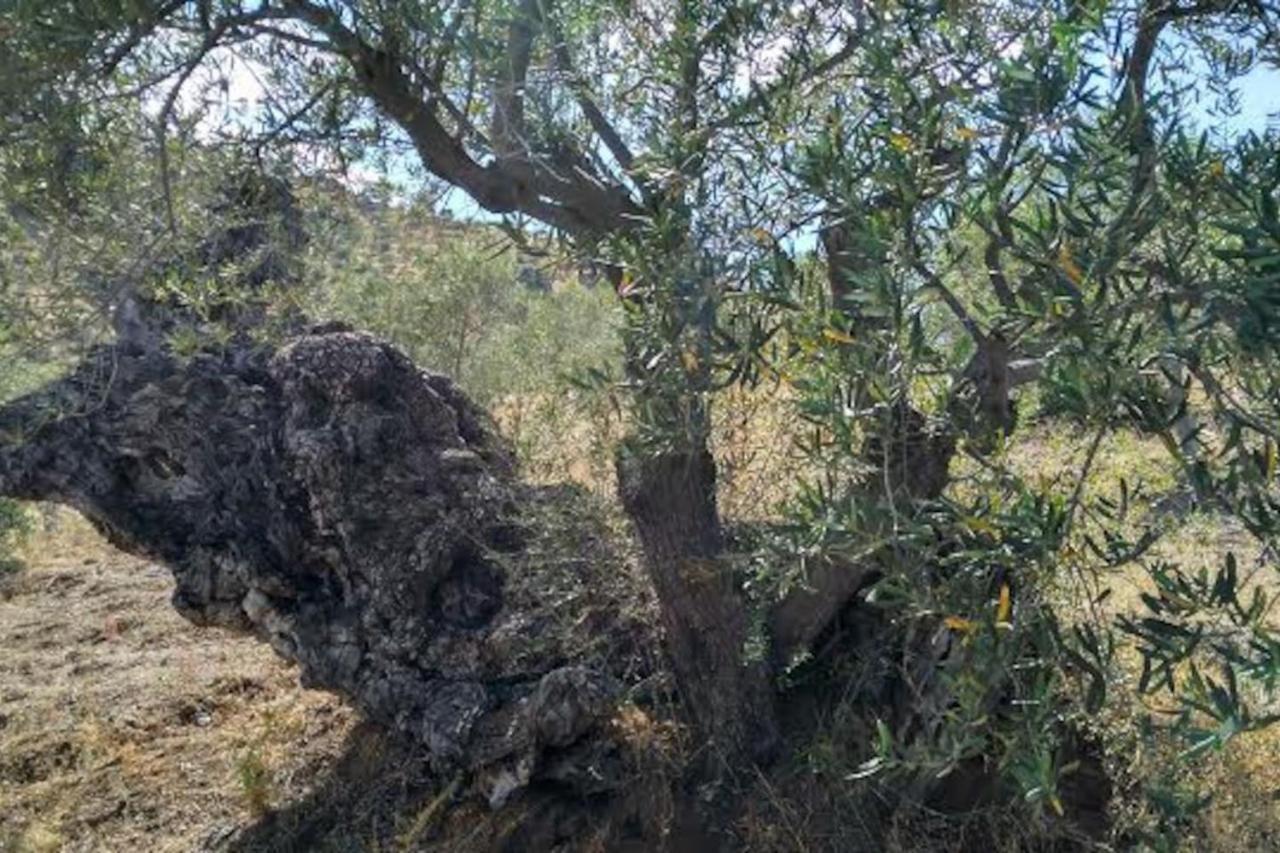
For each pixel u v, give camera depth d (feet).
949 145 7.99
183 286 15.62
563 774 15.96
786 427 15.83
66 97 11.63
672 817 15.57
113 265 13.55
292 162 14.01
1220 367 8.11
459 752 15.98
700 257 8.78
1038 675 8.80
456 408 18.93
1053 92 6.73
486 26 10.82
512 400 23.58
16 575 31.12
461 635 16.53
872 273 7.39
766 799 15.30
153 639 25.88
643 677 16.58
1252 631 7.25
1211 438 9.16
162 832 18.19
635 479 14.88
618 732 15.93
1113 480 11.48
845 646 15.85
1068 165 6.70
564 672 15.60
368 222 16.60
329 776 18.38
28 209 12.98
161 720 21.27
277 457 17.57
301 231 16.85
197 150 13.34
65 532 35.35
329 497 16.89
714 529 15.06
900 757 11.06
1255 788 13.99
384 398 17.44
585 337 22.74
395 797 17.52
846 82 9.56
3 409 17.34
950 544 9.29
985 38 8.22
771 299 8.07
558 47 10.94
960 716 9.64
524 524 16.76
